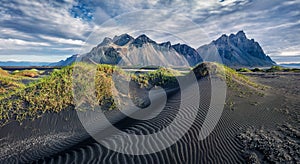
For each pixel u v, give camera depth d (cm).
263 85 1930
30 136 718
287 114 895
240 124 746
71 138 685
